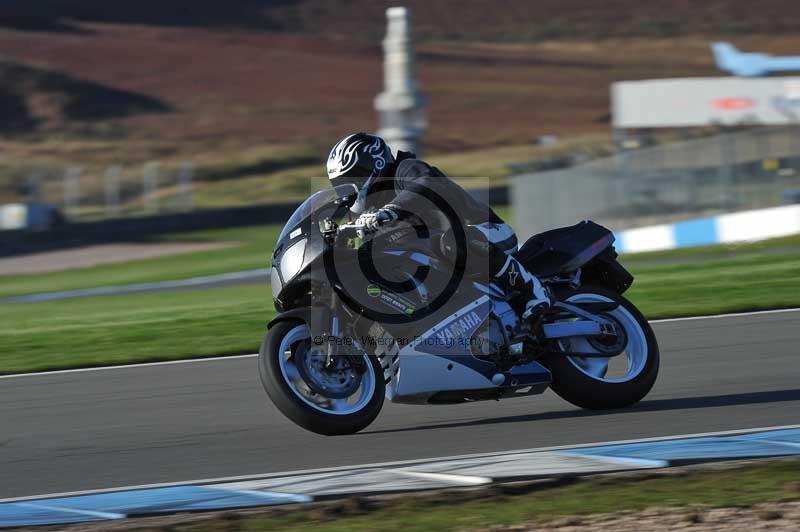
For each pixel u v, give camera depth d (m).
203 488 17.94
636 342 23.14
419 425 22.58
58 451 21.89
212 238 116.12
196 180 193.62
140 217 125.88
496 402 24.67
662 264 58.94
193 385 28.45
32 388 29.48
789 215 70.69
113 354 35.56
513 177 85.44
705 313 36.59
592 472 17.70
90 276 88.62
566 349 22.64
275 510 16.55
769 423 21.16
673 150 78.88
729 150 77.38
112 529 15.86
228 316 43.53
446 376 21.22
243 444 21.56
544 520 15.41
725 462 18.08
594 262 23.67
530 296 21.94
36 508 17.22
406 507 16.34
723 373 26.45
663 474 17.45
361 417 20.95
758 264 52.41
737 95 98.75
